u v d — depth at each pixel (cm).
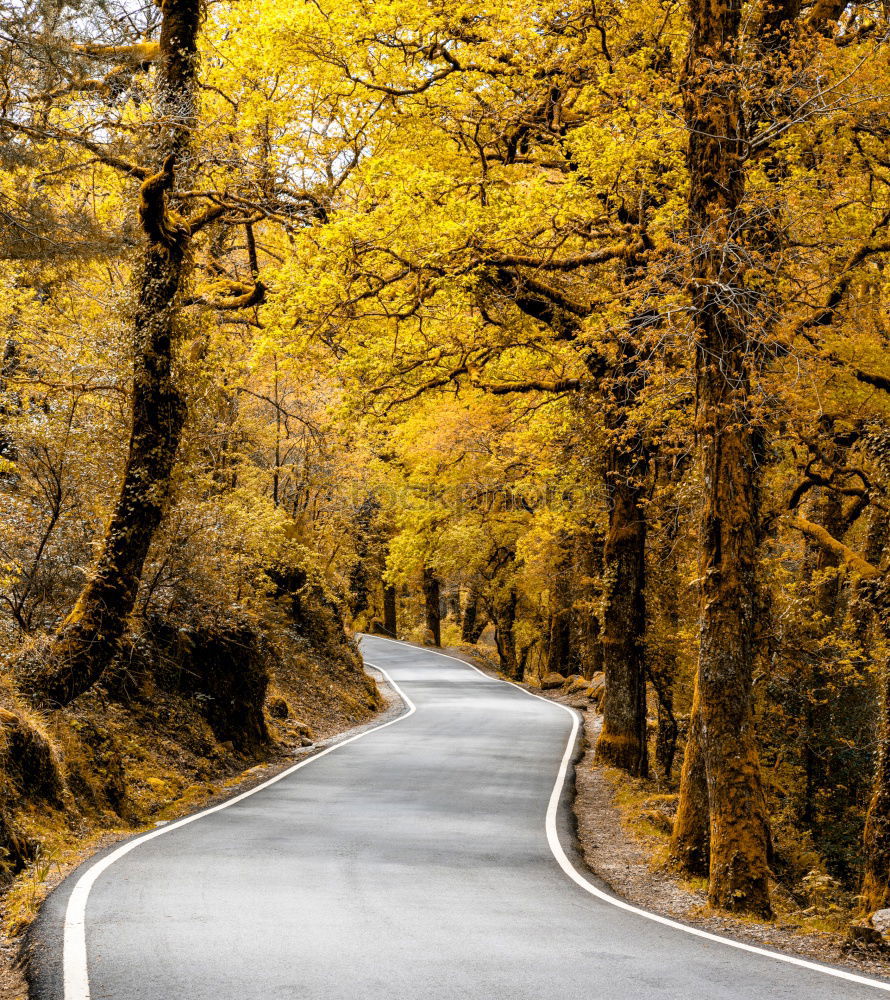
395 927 655
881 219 1480
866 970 676
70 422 1416
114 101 1366
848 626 1930
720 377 1019
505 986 516
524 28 1662
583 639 3891
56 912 652
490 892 821
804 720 2017
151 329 1418
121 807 1197
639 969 576
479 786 1542
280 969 530
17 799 977
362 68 1889
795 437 1401
